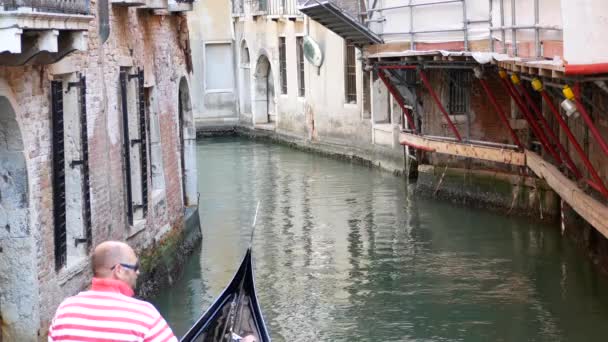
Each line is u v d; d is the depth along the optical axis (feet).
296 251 49.42
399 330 37.09
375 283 43.24
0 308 28.76
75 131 32.40
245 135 103.35
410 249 49.01
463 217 55.67
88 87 33.71
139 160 40.57
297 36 89.86
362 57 62.95
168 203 45.37
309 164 80.12
